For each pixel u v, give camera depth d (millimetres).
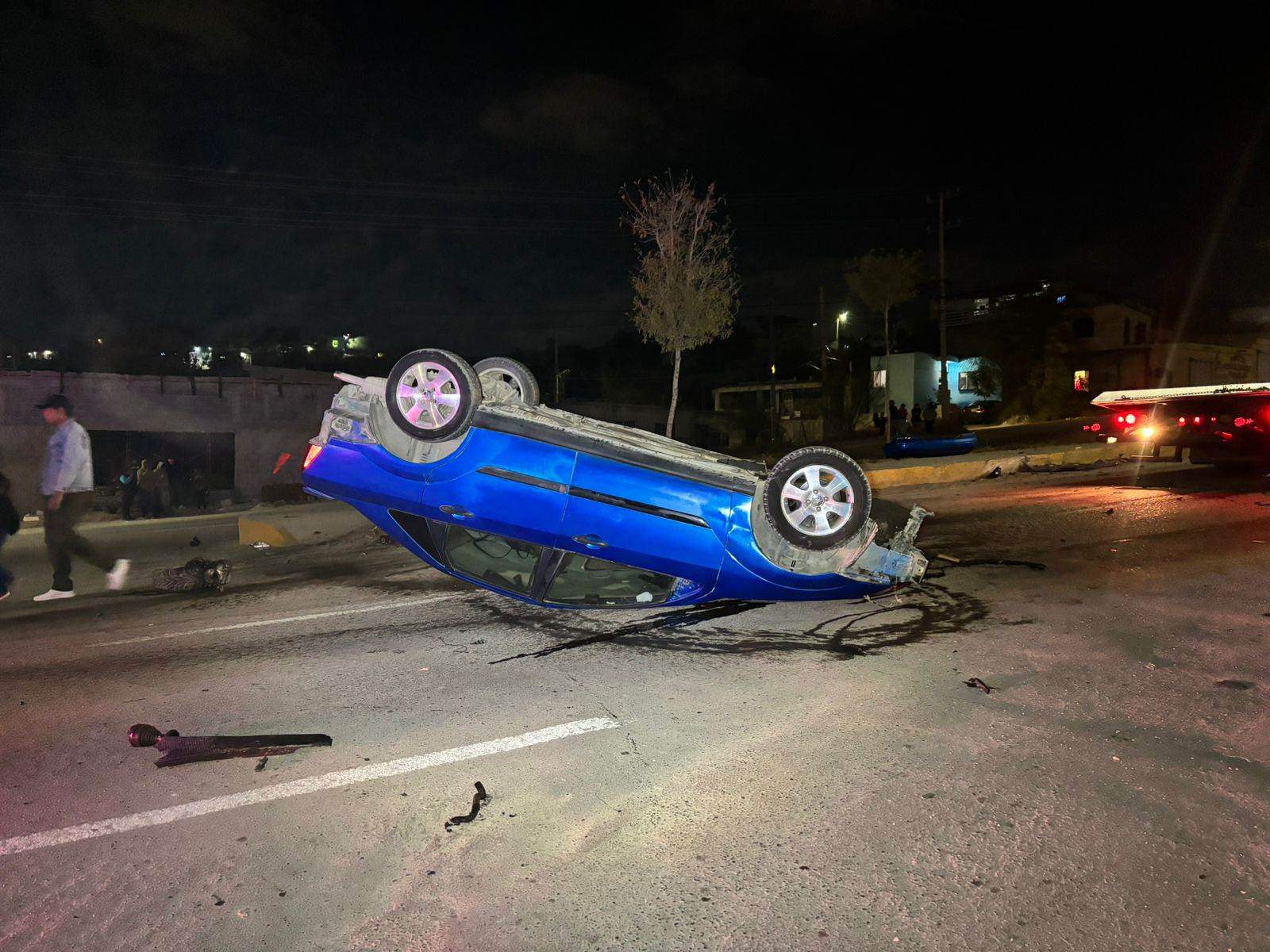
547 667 5270
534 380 6961
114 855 3199
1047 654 5121
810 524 5383
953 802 3350
